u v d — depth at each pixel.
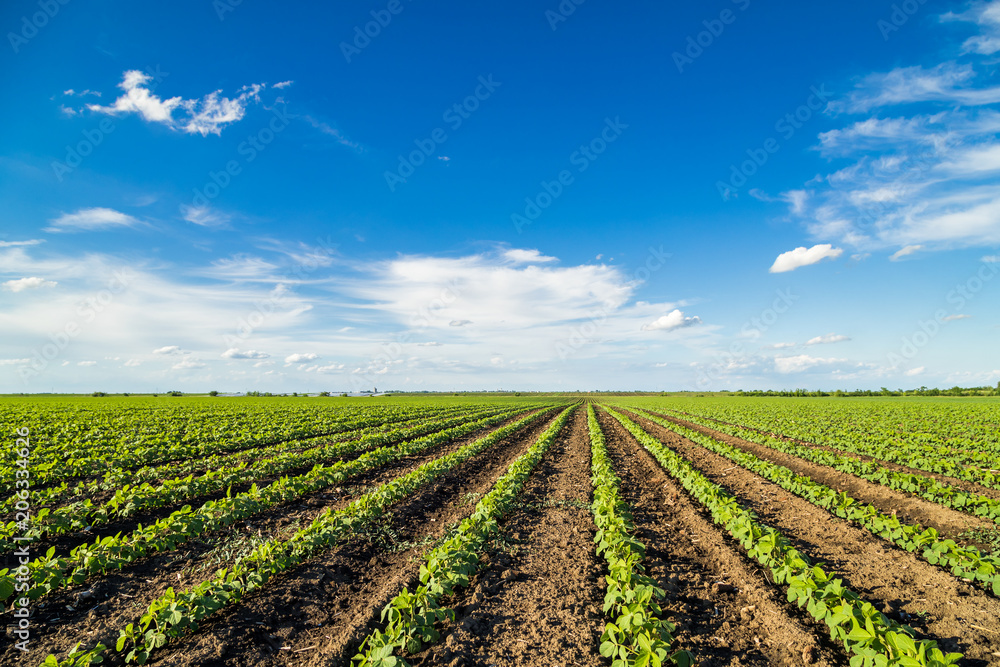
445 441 24.62
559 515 11.22
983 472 13.75
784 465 17.48
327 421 32.62
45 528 8.51
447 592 6.72
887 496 12.38
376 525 10.20
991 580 6.79
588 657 5.54
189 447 19.06
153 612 5.62
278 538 9.59
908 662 4.51
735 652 5.69
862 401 71.31
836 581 5.90
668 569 8.10
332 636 6.03
